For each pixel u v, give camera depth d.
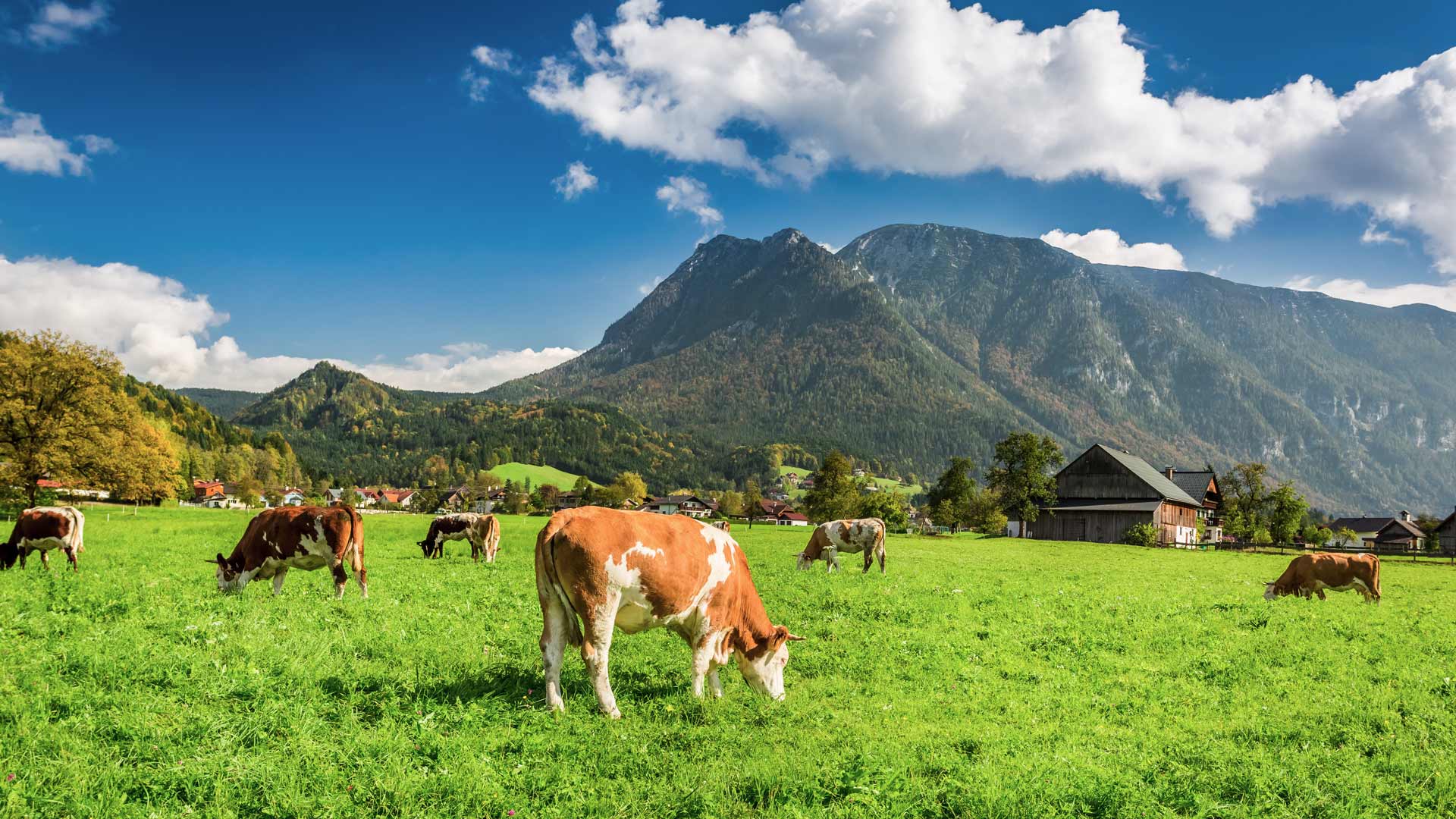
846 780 6.86
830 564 30.00
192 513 68.25
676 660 11.39
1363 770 7.68
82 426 49.25
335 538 15.99
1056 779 7.05
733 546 10.10
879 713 9.34
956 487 102.69
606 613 8.87
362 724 7.80
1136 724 9.19
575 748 7.50
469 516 30.69
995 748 8.05
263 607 14.04
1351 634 15.75
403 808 5.98
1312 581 22.95
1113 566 38.00
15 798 5.66
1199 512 101.75
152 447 54.84
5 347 48.41
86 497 97.50
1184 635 14.95
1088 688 10.77
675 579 9.24
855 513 102.12
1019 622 16.28
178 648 10.04
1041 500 92.38
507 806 6.24
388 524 61.78
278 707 7.77
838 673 11.34
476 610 15.92
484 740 7.46
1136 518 85.69
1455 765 7.75
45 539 21.56
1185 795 6.77
